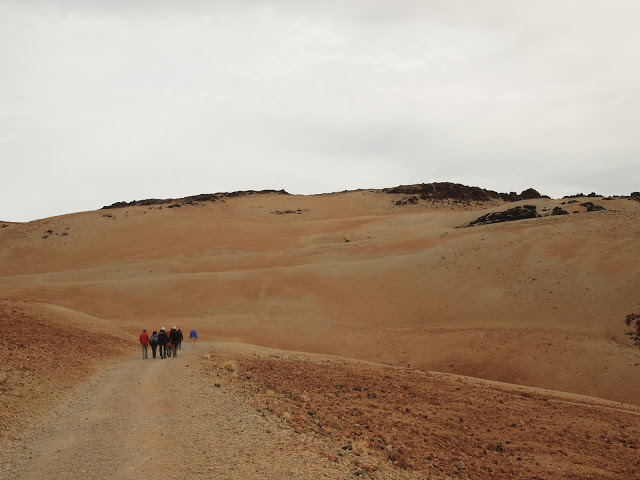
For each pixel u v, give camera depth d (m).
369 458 10.73
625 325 40.50
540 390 30.58
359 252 77.38
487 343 43.19
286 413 13.29
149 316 55.22
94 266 93.12
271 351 33.19
